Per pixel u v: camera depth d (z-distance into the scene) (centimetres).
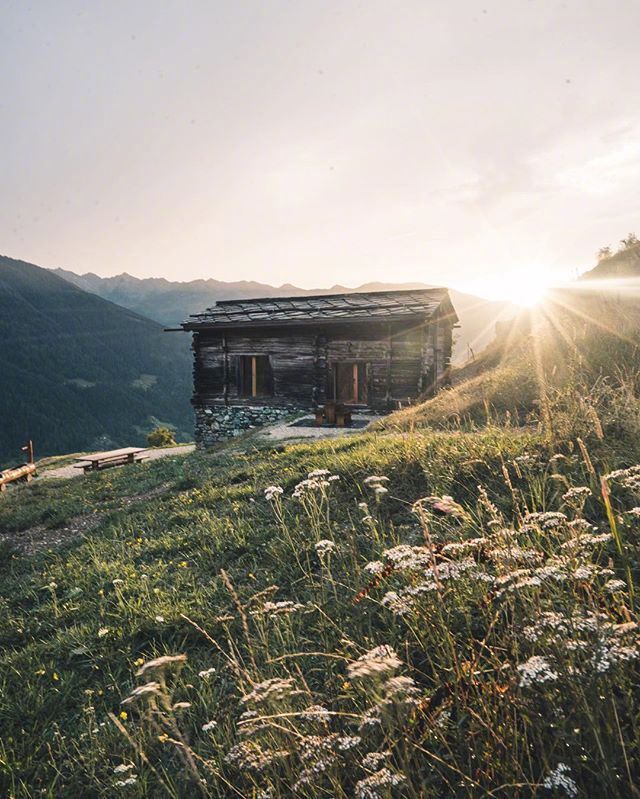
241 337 2095
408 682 162
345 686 286
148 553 619
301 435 1538
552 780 167
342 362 1973
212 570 526
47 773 305
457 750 220
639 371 820
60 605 527
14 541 877
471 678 226
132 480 1218
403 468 626
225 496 754
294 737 231
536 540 328
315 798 216
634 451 485
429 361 1886
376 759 187
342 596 397
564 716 192
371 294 2194
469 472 550
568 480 456
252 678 320
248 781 257
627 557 302
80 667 409
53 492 1321
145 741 307
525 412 963
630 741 190
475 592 309
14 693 383
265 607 304
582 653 194
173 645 409
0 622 514
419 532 455
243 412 2100
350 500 600
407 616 316
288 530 552
